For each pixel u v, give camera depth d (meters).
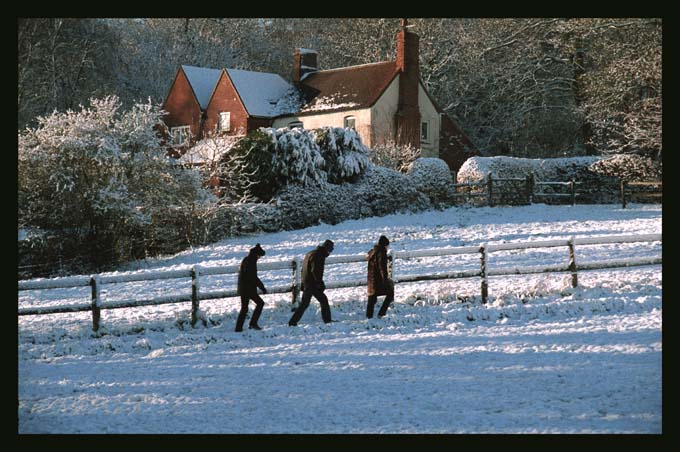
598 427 12.95
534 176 54.81
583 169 55.50
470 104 83.88
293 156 47.34
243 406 15.04
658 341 18.23
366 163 50.66
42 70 75.00
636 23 61.84
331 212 48.53
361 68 72.19
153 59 90.25
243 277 21.84
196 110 75.44
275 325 22.34
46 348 20.61
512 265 30.22
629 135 59.12
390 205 51.28
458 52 78.81
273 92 75.56
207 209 43.22
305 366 17.86
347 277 29.64
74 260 38.78
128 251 40.75
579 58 73.06
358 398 15.22
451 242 38.44
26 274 37.84
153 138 41.31
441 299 24.16
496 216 47.84
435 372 16.81
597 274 27.14
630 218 43.75
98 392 16.39
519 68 76.31
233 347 20.17
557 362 17.03
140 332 22.27
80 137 39.19
